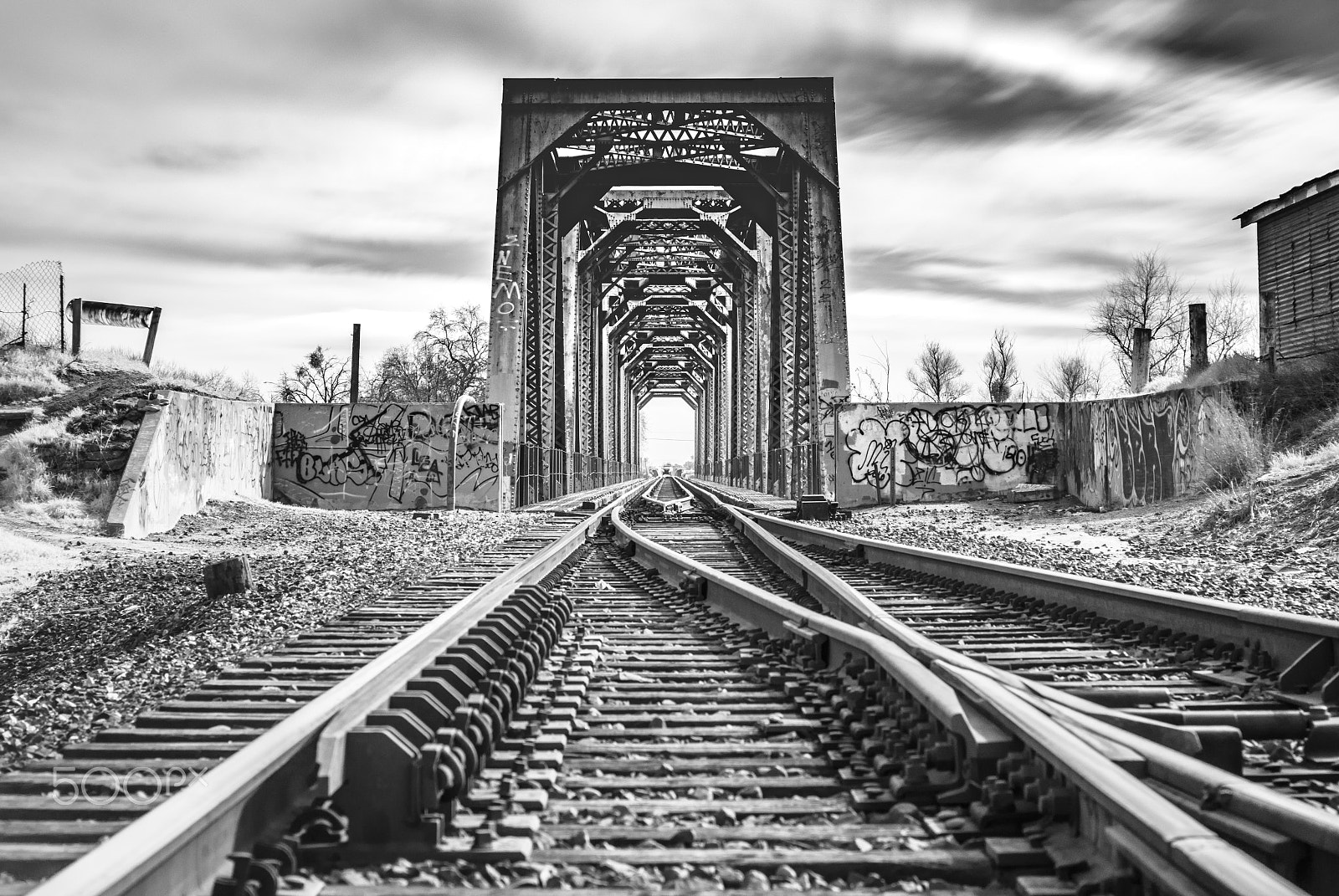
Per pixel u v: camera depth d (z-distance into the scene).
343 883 3.20
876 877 3.29
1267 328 21.78
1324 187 19.58
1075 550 14.46
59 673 7.93
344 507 27.61
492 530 18.66
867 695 5.19
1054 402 27.92
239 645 7.58
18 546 14.48
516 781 4.14
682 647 7.52
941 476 28.14
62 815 3.93
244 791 3.21
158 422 19.84
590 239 44.22
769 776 4.50
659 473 173.62
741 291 54.16
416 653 5.05
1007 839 3.45
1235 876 2.46
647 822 3.83
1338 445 16.14
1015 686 4.68
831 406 28.12
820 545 15.41
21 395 22.25
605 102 28.45
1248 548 13.31
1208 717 4.66
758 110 28.52
